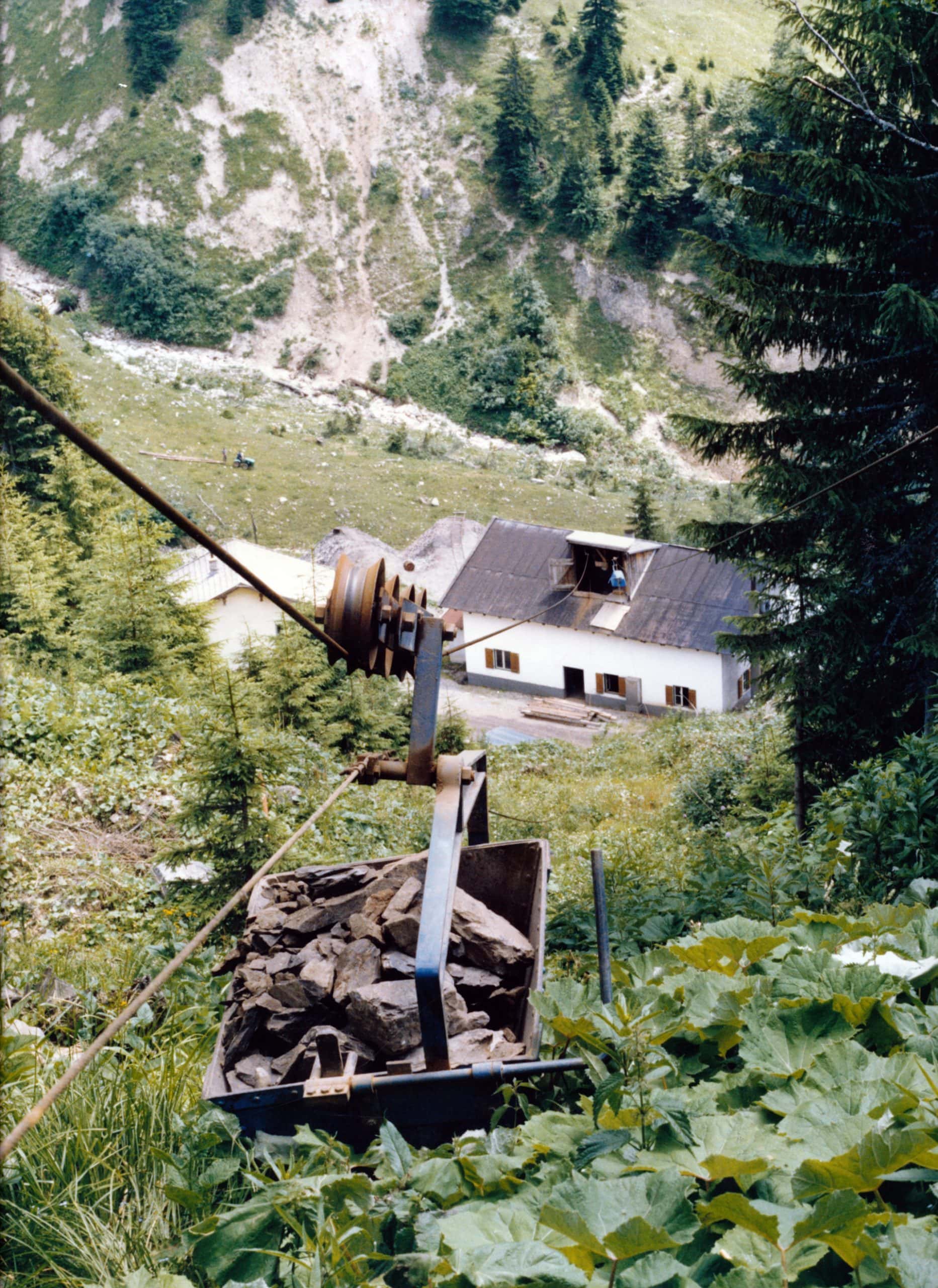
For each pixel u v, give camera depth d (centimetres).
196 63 12138
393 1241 290
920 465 1420
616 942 821
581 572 4384
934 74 1341
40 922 1074
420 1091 425
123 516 3419
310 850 1277
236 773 1087
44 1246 375
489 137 11544
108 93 11988
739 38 13488
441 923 441
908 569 1467
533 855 689
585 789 2573
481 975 544
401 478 7756
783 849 930
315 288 10762
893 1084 275
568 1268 229
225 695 1098
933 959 368
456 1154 337
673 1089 324
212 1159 412
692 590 4212
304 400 9731
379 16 12600
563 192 10812
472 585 4581
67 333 9925
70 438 227
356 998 489
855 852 780
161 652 2127
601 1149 289
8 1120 411
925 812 759
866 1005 322
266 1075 493
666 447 9438
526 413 9550
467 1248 252
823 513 1415
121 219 11025
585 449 9256
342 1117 428
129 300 10512
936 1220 231
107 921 1090
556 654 4384
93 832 1323
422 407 9800
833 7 1360
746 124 10856
